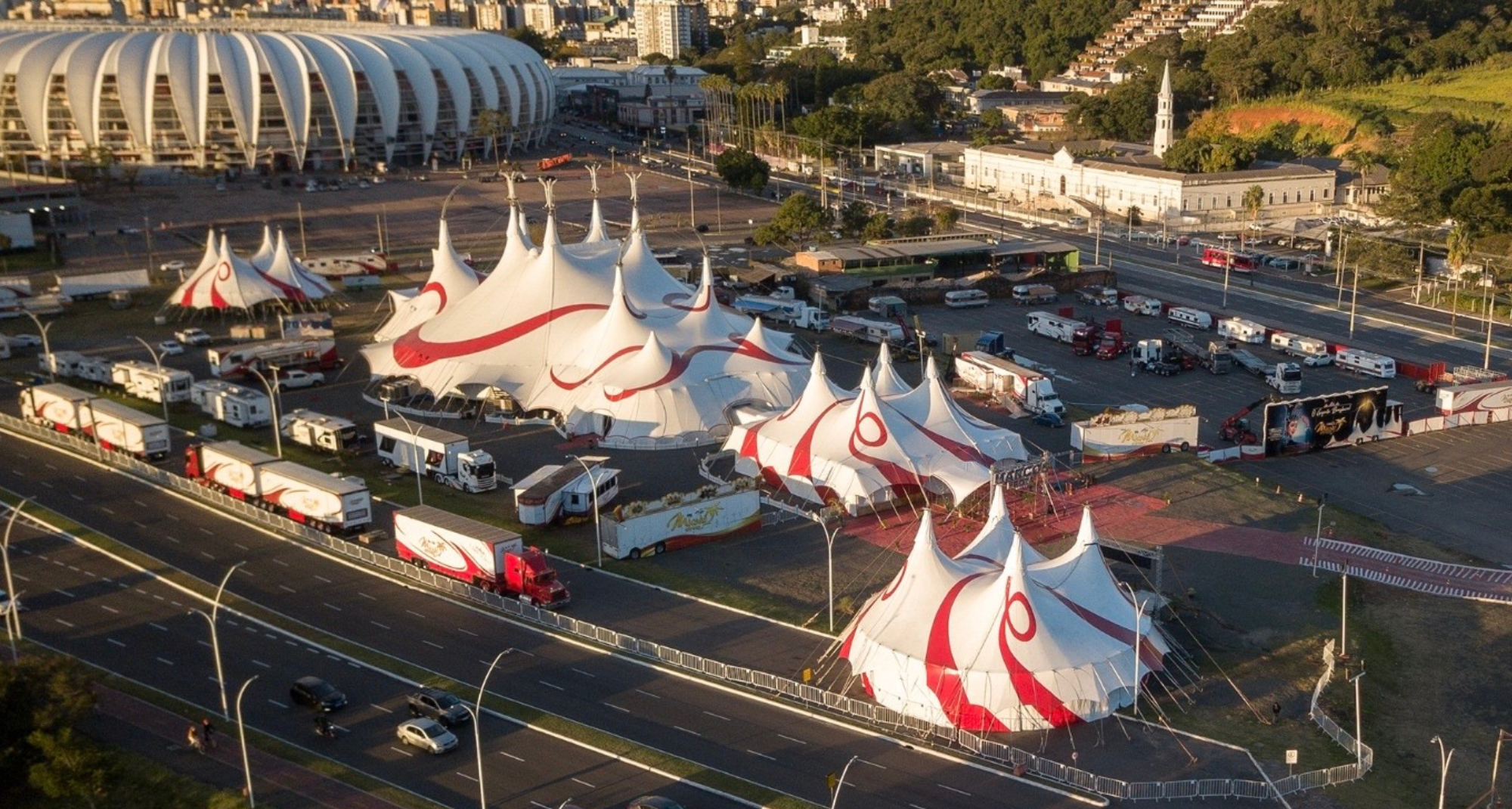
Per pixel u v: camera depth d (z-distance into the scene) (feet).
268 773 258.78
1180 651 309.42
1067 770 256.93
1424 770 267.59
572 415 459.32
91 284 650.84
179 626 320.50
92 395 461.37
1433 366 524.11
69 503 397.80
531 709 282.15
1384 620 333.62
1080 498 404.16
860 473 387.96
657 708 283.38
